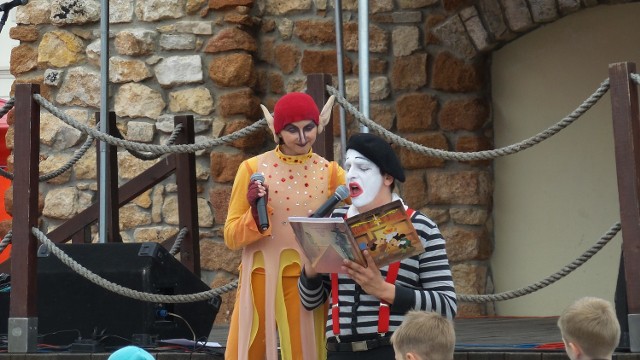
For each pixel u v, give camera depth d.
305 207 9.02
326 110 9.39
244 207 9.11
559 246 17.03
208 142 11.41
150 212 17.39
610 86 9.92
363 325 7.96
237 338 9.28
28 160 11.57
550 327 14.57
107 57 13.95
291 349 8.98
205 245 17.12
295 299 9.00
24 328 11.36
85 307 11.47
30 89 11.66
